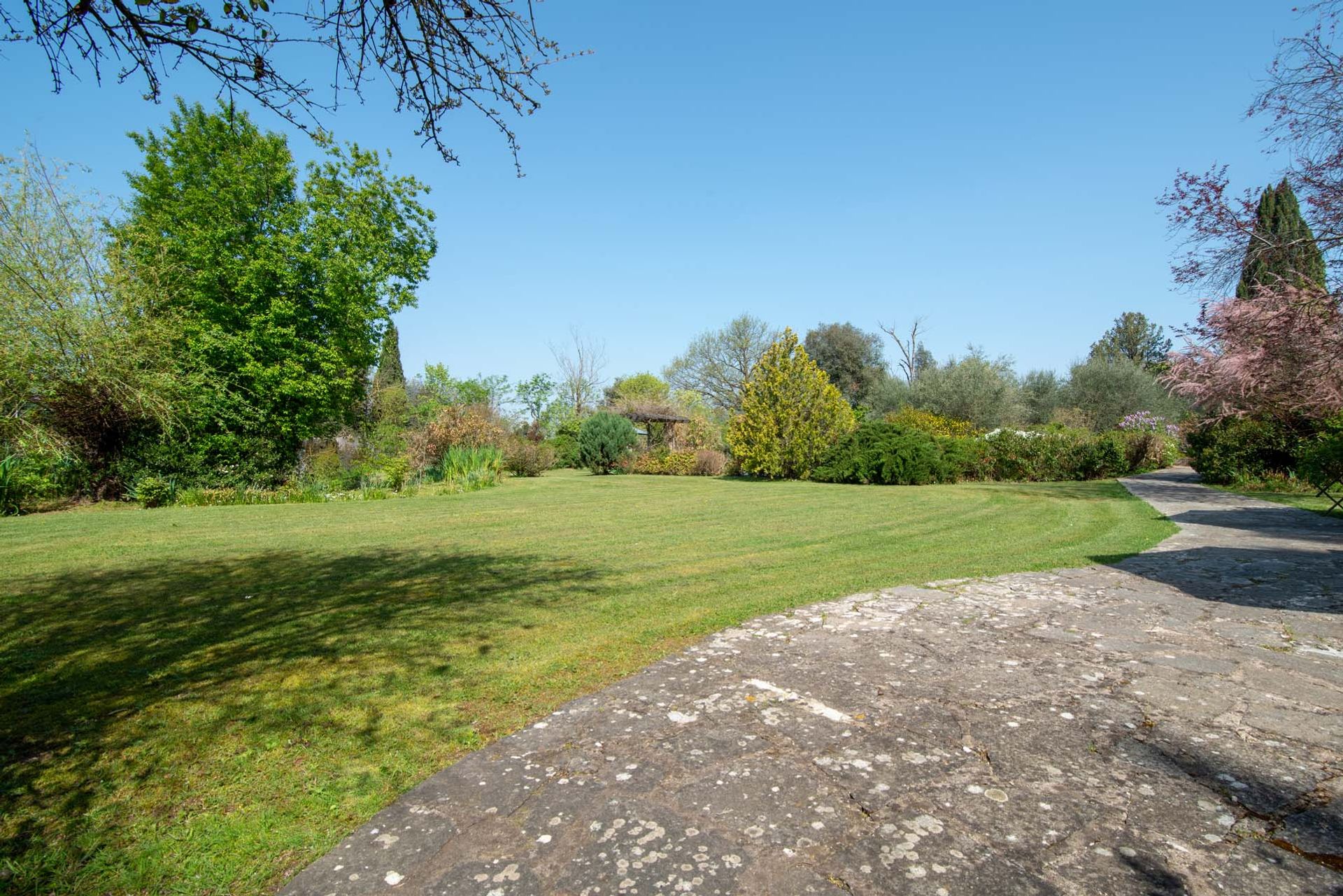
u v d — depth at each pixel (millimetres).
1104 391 30250
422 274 19469
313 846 2092
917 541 8156
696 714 3002
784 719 2930
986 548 7500
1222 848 1958
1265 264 11938
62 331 12945
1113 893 1778
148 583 6004
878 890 1810
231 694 3355
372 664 3768
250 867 1991
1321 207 10438
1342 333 10406
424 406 24656
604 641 4141
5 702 3281
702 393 44000
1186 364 12922
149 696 3342
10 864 2010
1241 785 2303
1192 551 6754
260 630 4504
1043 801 2236
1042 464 17750
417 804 2318
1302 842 1979
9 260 12789
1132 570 5922
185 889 1904
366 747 2758
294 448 17734
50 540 8625
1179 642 3867
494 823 2184
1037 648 3809
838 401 19203
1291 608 4523
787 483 18328
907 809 2209
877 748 2637
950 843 2020
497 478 19062
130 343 13617
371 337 19156
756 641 4066
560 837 2094
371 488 15531
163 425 14195
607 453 24641
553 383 35594
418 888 1868
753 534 8836
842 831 2090
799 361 19344
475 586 5809
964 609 4715
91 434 13805
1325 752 2523
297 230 17219
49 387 13016
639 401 34094
